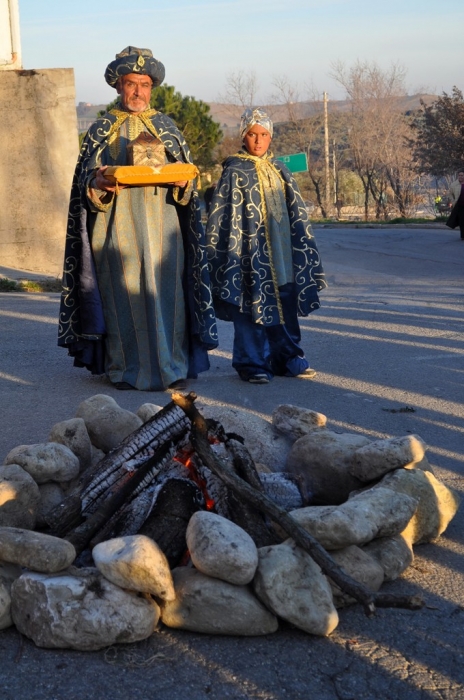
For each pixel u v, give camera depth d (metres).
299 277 6.54
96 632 2.81
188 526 3.04
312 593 2.94
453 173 41.31
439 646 2.93
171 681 2.70
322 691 2.67
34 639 2.87
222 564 2.88
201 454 3.40
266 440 4.21
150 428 3.64
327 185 53.72
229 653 2.85
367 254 20.00
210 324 6.20
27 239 13.12
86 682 2.69
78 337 6.23
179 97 37.78
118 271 6.06
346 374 6.90
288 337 6.63
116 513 3.44
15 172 12.91
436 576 3.43
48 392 6.19
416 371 7.04
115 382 6.23
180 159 6.11
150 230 6.02
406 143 48.28
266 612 2.94
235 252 6.39
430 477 3.77
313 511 3.24
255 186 6.40
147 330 6.12
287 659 2.82
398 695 2.65
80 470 4.02
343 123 55.19
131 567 2.85
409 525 3.60
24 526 3.49
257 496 3.22
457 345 8.17
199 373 6.82
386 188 50.81
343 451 3.91
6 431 5.25
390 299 11.77
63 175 13.04
